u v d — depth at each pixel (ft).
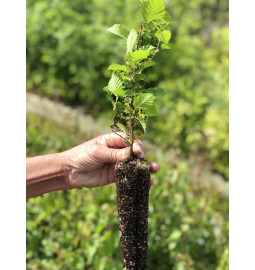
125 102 1.49
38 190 2.00
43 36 4.47
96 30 4.26
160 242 2.32
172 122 3.55
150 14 1.36
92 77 4.22
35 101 4.35
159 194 2.41
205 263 2.37
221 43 3.97
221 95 3.64
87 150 1.88
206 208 2.60
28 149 3.38
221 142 3.30
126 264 1.52
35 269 2.40
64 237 2.44
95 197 2.44
